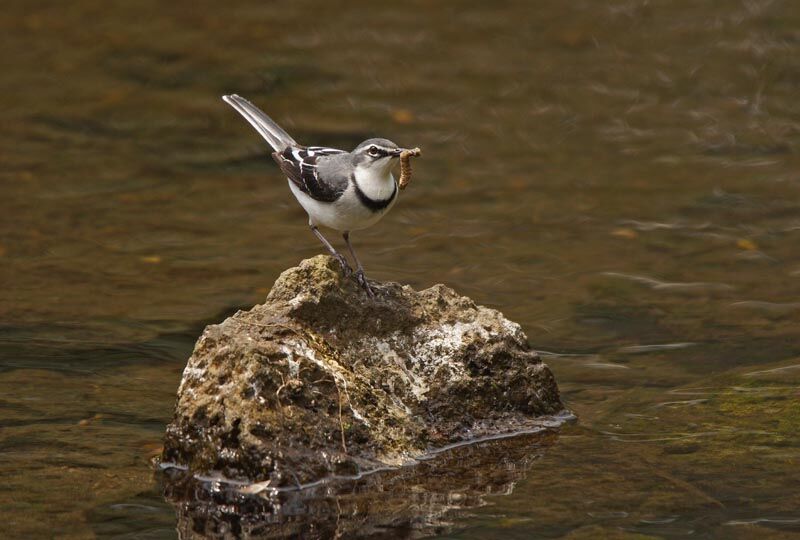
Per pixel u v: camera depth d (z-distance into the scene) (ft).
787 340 41.88
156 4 85.35
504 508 28.71
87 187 59.98
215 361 30.76
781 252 52.31
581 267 51.08
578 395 37.24
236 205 58.85
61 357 40.09
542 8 85.30
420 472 30.86
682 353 41.19
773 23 81.20
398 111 70.28
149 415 35.24
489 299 47.62
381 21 83.35
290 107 70.28
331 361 31.83
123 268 50.19
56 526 27.81
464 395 33.40
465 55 78.13
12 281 48.01
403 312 33.58
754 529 27.14
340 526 28.09
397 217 57.62
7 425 34.01
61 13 83.15
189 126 68.33
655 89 73.26
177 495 29.68
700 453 31.68
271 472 29.60
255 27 81.82
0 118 67.92
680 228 55.72
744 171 62.49
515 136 67.56
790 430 32.94
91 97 71.26
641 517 27.91
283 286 32.65
